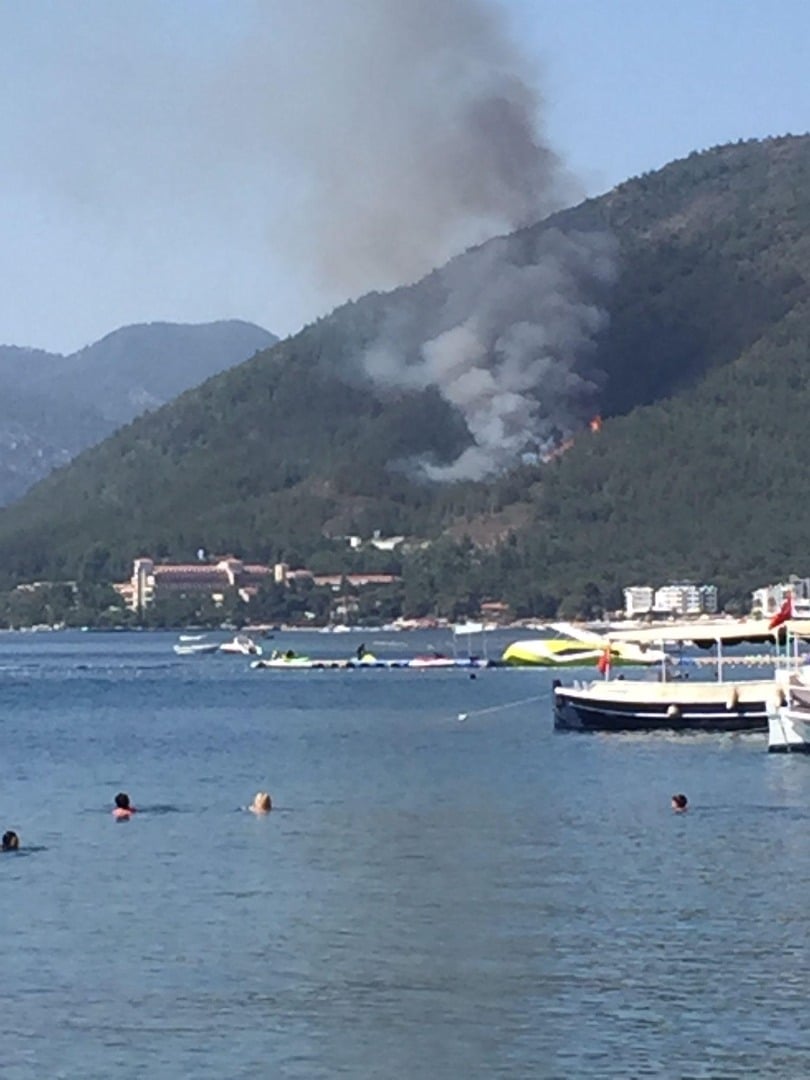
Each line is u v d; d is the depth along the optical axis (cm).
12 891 6431
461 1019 4791
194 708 17362
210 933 5738
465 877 6612
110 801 9100
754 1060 4441
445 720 14812
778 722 10756
